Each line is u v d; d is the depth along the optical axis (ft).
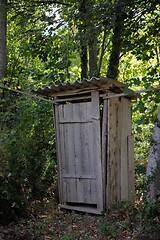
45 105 20.68
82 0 19.72
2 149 16.22
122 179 17.81
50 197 18.76
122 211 15.14
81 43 19.99
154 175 13.66
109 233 13.25
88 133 16.93
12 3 23.73
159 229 12.10
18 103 21.01
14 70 30.14
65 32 23.03
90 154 16.87
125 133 18.52
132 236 12.58
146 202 12.98
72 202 17.57
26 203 15.76
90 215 16.48
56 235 13.57
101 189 16.34
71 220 15.74
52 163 19.06
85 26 18.08
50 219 15.64
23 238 12.85
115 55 22.82
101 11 16.57
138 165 24.70
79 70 27.55
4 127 18.15
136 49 15.53
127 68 28.89
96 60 25.44
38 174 17.93
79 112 17.25
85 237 13.29
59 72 22.70
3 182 14.83
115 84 16.07
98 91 16.60
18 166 15.90
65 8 23.75
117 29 18.38
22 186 16.17
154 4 15.80
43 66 25.40
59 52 22.48
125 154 18.33
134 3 15.56
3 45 22.59
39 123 20.10
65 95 18.01
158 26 16.07
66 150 17.84
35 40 22.93
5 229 13.55
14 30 29.81
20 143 17.34
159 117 14.60
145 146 26.84
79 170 17.29
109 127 16.51
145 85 13.19
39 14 25.12
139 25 16.46
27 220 15.03
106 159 16.56
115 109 17.22
